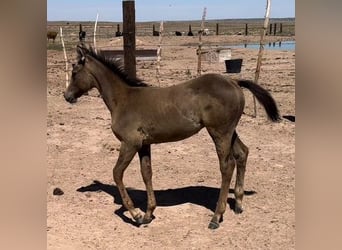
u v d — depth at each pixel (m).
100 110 13.90
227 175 6.29
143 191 7.90
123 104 6.33
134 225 6.59
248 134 11.24
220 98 5.98
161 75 22.09
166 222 6.68
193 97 6.08
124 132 6.27
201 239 6.12
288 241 5.98
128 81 6.49
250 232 6.28
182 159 9.56
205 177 8.52
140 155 6.59
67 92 6.66
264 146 10.30
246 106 14.96
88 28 79.69
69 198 7.57
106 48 34.16
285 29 90.50
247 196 7.55
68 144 10.48
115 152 10.03
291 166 8.97
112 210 7.13
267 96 6.38
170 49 41.00
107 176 8.64
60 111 13.60
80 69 6.55
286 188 7.87
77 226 6.52
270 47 46.62
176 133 6.21
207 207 7.20
